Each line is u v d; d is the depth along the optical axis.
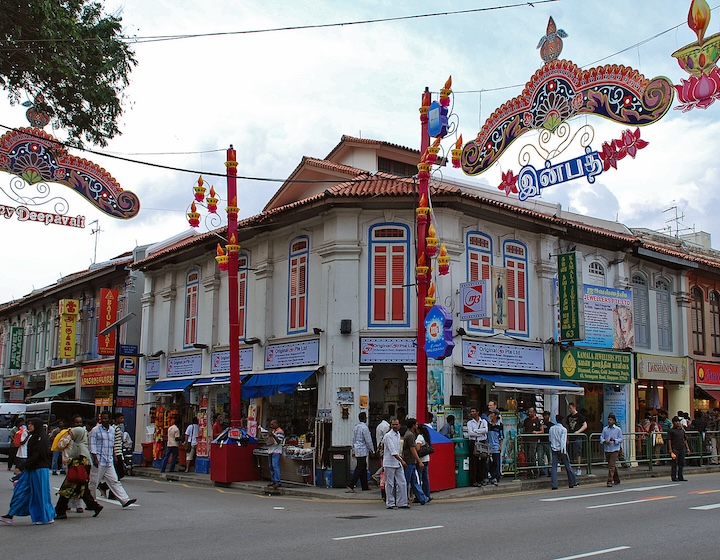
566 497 15.04
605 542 9.27
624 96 13.09
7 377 43.78
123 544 9.77
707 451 23.70
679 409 26.28
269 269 22.48
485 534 10.08
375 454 18.09
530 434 18.33
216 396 24.45
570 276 21.86
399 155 26.27
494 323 20.98
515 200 25.23
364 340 19.42
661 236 29.75
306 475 18.98
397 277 19.78
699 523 10.81
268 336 22.09
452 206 19.94
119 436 18.95
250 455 20.30
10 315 45.00
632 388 24.25
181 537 10.38
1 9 12.12
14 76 13.28
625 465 21.47
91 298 34.47
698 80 11.20
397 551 8.83
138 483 21.34
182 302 27.17
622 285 24.53
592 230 23.06
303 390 21.36
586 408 23.84
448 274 19.89
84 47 13.29
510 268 21.73
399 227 19.97
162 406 27.05
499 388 19.80
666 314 26.52
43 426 12.20
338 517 12.69
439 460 16.56
